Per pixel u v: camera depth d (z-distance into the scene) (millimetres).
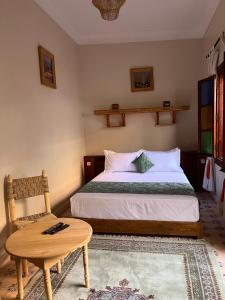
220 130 3582
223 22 3123
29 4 2900
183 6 3531
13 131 2551
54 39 3633
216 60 3502
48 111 3385
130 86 4742
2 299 1911
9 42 2502
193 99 4625
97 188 3223
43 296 1925
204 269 2182
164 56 4617
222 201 3154
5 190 2422
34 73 2998
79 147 4676
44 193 2652
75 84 4559
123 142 4863
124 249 2562
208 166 3875
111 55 4723
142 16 3834
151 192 2992
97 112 4695
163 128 4738
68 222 2148
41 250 1692
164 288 1959
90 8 3492
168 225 2770
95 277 2123
